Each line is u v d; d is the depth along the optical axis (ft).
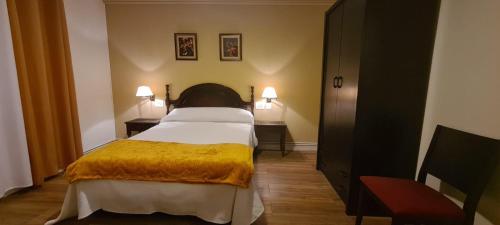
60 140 9.34
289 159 11.30
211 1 11.48
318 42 11.66
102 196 6.00
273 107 12.30
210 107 11.78
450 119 5.42
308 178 9.22
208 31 11.85
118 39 12.12
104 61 11.99
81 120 10.69
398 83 6.14
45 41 8.54
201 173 5.73
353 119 6.44
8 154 7.36
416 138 6.37
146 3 11.73
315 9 11.41
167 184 5.90
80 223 6.13
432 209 4.41
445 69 5.58
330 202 7.43
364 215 6.71
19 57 7.24
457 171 4.77
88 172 5.84
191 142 7.47
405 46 5.99
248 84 12.19
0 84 7.05
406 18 5.88
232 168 5.69
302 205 7.25
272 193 7.99
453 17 5.38
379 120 6.28
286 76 12.01
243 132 8.89
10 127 7.32
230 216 5.91
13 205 6.99
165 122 10.62
